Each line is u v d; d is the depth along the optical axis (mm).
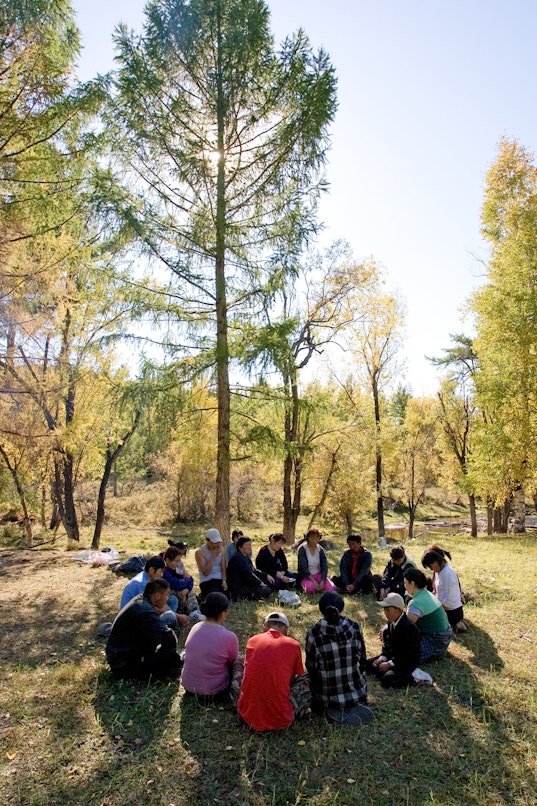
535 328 13695
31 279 9039
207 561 7059
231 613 6527
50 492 19578
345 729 3758
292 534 16000
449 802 3008
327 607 4141
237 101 8430
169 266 8383
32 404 11453
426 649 5012
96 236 8312
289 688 3840
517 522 18984
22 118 8258
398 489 25328
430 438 23469
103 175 7961
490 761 3420
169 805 2936
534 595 7441
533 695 4363
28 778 3139
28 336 10234
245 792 3043
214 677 4133
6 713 3885
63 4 8656
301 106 7953
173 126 8281
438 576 6047
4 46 7949
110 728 3699
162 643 4465
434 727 3840
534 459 14000
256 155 8523
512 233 15477
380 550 13773
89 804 2934
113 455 15625
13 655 4996
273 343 8016
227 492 8734
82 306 11258
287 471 15969
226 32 8156
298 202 8625
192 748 3479
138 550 14117
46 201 8633
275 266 8648
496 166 16250
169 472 25531
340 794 3070
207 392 8922
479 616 6535
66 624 5977
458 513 37875
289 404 9180
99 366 12469
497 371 14711
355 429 17594
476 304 15570
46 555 11625
